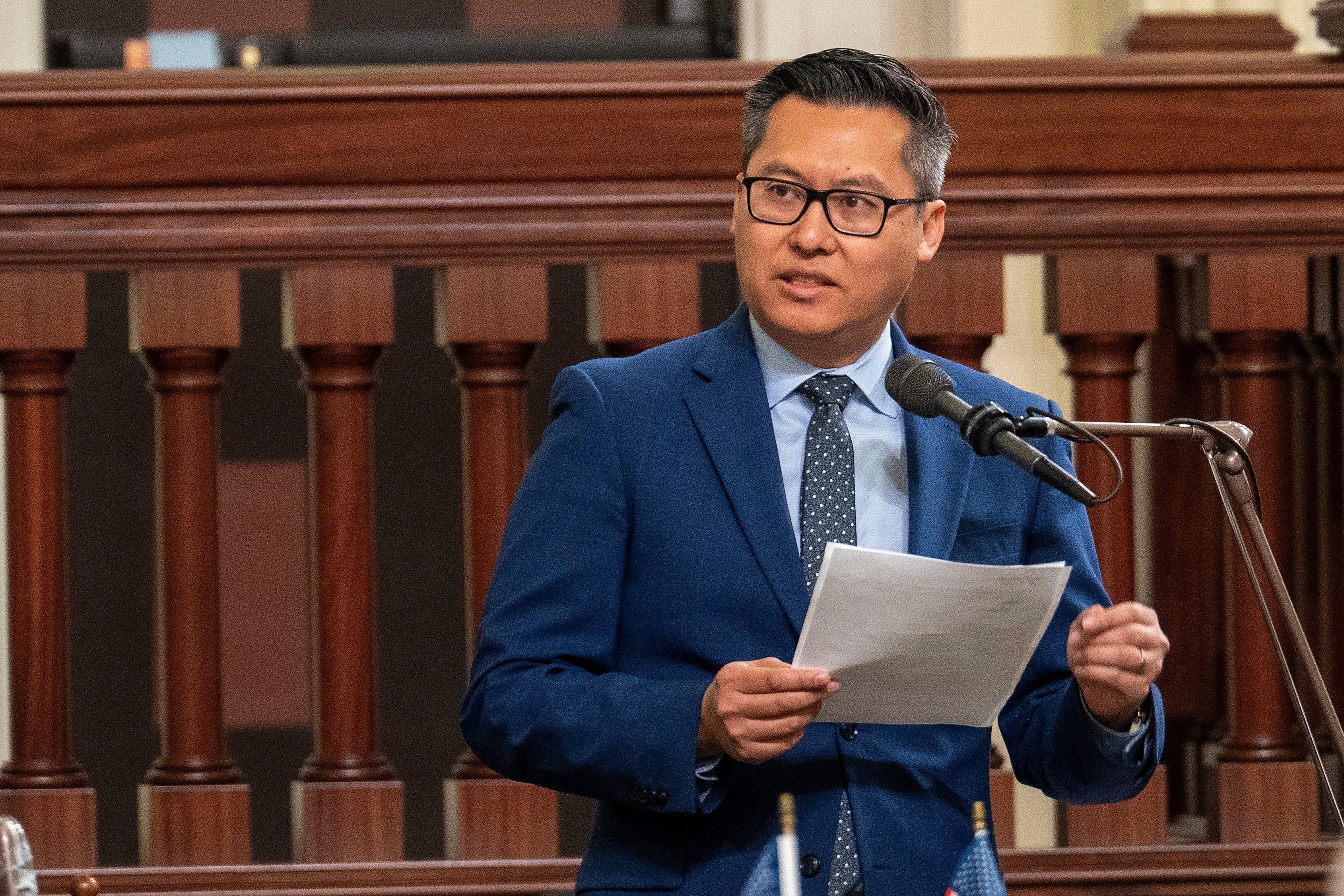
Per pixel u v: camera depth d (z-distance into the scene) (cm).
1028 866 906
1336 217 921
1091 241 919
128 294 1332
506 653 612
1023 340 1412
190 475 898
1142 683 578
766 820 613
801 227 606
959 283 918
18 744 892
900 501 636
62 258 877
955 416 571
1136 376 1044
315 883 879
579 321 1385
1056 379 1415
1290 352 992
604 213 901
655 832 620
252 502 1370
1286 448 948
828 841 609
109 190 877
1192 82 912
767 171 617
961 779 641
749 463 629
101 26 1538
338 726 901
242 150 880
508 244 897
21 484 893
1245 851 916
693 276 909
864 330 631
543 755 591
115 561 1330
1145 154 916
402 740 1340
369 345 900
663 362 666
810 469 634
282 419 1374
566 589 619
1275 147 920
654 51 1541
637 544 630
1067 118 912
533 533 631
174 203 877
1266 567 602
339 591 903
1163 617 1126
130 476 1334
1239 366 945
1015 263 1409
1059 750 634
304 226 886
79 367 1327
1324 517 1073
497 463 911
